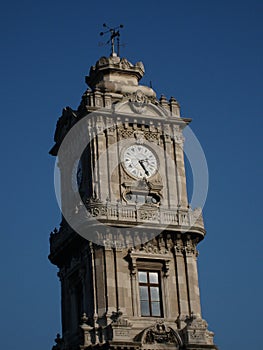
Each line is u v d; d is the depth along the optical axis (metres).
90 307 75.75
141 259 77.38
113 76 85.19
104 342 73.38
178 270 78.19
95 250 76.69
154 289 77.44
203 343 75.19
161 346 74.31
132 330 74.50
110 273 75.88
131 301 75.75
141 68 86.44
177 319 76.50
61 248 81.56
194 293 77.94
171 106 84.06
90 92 82.12
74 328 79.44
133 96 82.31
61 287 83.81
